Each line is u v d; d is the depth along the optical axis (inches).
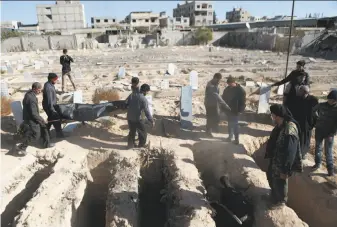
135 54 1369.3
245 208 211.8
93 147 295.1
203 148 294.0
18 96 488.4
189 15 4490.7
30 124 271.3
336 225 203.5
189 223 191.0
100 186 280.5
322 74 706.8
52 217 208.4
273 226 191.5
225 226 210.7
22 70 818.8
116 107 311.4
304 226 189.5
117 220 204.5
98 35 2517.2
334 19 979.3
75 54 1414.9
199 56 1231.5
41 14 3713.1
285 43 1386.6
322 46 1086.4
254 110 400.5
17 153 279.3
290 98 270.4
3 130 332.2
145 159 286.8
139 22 3922.2
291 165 175.8
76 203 227.9
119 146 298.2
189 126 336.5
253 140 313.3
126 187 237.8
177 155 276.8
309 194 232.7
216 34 2271.2
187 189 226.7
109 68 853.8
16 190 245.3
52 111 294.8
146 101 273.1
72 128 334.6
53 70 816.3
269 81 629.9
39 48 1926.7
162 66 885.2
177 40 2336.4
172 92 494.6
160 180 286.0
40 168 278.4
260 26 2206.0
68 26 3782.0
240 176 249.0
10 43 1846.7
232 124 291.9
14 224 202.2
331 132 229.3
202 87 549.0
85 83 605.9
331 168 240.8
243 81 622.5
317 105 225.5
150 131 332.5
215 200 238.1
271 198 207.6
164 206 255.3
